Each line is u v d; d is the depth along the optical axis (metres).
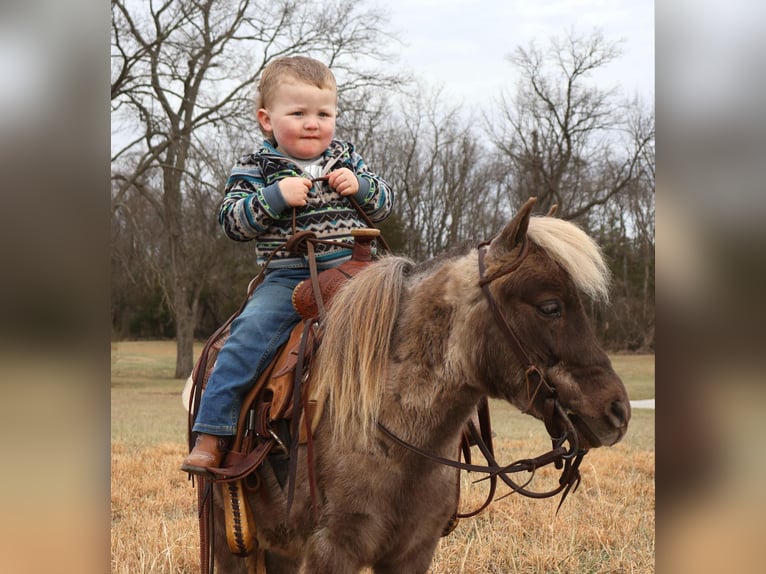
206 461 3.07
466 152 40.41
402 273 3.01
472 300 2.74
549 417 2.61
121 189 27.58
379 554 2.88
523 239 2.69
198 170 27.66
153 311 47.09
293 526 3.02
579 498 6.54
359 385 2.86
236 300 39.44
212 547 3.37
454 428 2.86
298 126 3.40
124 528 5.59
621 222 38.12
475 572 4.71
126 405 19.38
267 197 3.16
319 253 3.30
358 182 3.41
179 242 31.36
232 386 3.12
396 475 2.82
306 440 2.93
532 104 35.75
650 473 7.79
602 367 2.60
